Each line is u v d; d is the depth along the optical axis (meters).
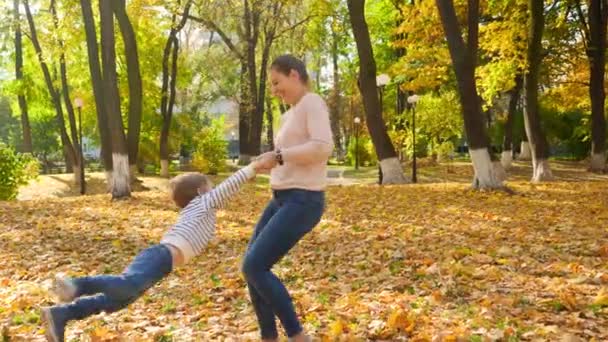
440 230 10.33
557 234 9.45
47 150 62.34
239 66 44.47
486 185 17.09
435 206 13.98
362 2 20.30
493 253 7.88
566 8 26.39
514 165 32.78
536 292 5.80
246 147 42.94
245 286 6.69
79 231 11.51
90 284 3.52
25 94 35.25
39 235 11.09
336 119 56.69
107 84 17.94
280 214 3.82
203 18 35.12
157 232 11.34
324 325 4.94
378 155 21.36
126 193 17.95
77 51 32.12
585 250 7.98
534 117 22.22
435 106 32.59
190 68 43.00
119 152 17.94
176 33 33.56
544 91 37.59
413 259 7.81
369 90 20.92
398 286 6.30
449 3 16.70
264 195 18.45
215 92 46.34
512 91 30.98
